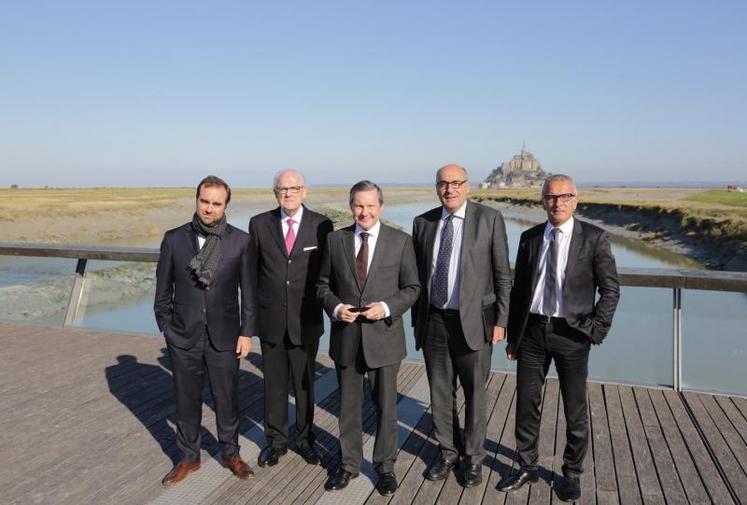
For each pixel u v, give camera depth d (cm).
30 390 397
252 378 427
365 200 254
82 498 256
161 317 277
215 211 267
